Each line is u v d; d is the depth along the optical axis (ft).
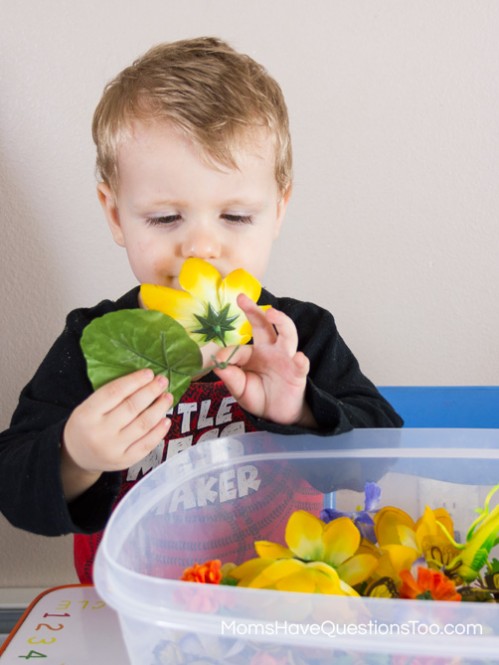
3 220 3.97
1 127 3.89
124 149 2.75
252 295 2.37
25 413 3.01
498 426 3.23
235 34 3.82
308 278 4.02
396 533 2.15
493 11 3.78
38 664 2.22
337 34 3.81
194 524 2.24
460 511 2.42
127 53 3.84
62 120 3.89
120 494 3.15
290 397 2.49
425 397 3.26
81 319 3.24
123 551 1.92
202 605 1.71
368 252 4.00
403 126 3.88
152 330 2.17
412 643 1.64
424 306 4.04
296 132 3.88
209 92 2.79
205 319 2.33
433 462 2.44
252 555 2.32
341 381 3.14
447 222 3.97
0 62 3.84
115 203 2.99
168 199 2.69
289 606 1.71
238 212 2.74
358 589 2.02
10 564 4.27
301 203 3.94
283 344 2.41
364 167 3.92
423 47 3.82
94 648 2.31
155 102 2.75
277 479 2.41
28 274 4.02
